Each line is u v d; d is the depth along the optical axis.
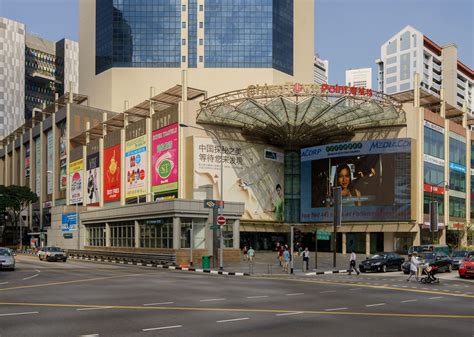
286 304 19.05
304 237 84.75
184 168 74.81
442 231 77.44
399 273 40.72
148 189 81.12
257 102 67.62
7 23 178.50
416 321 15.41
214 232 47.03
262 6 109.94
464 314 17.09
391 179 72.06
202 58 109.19
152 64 109.50
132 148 86.06
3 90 174.62
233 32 109.62
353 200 74.88
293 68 113.19
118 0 111.31
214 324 14.42
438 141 76.75
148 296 21.27
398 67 180.62
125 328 13.71
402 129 72.88
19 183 132.38
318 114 70.25
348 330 13.71
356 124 74.56
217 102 78.44
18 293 22.11
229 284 28.00
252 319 15.34
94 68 115.19
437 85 184.25
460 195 81.88
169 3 110.81
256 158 80.19
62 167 108.31
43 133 117.06
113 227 65.88
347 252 78.56
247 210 77.94
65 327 13.82
